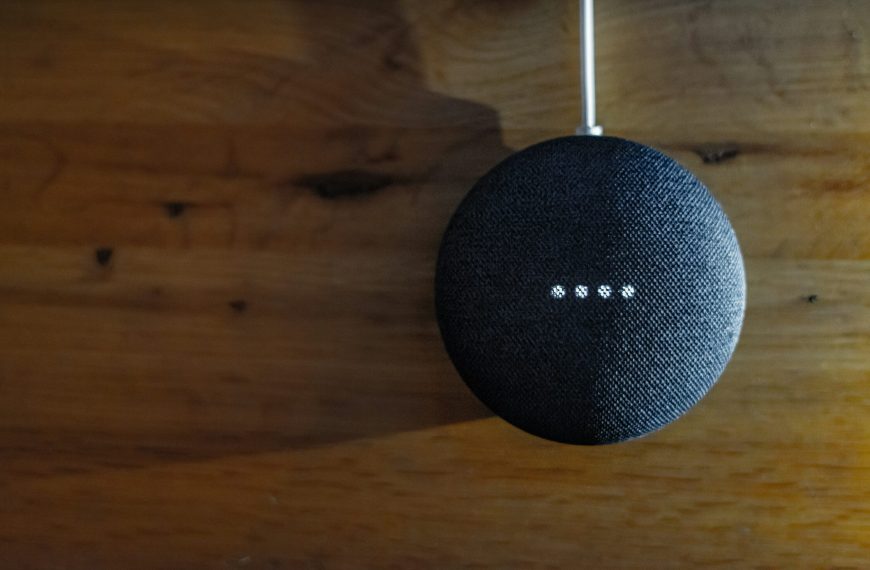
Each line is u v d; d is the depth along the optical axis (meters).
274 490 0.73
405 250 0.71
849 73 0.68
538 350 0.57
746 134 0.69
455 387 0.71
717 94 0.69
